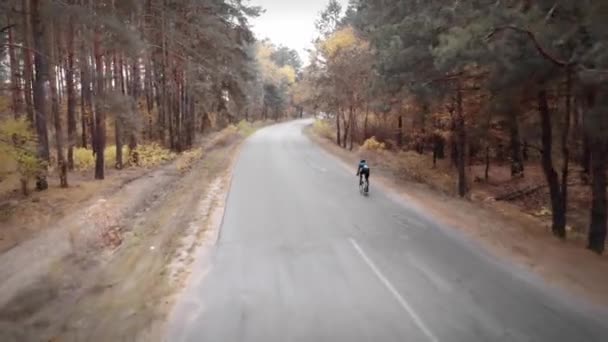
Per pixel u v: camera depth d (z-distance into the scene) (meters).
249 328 7.40
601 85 9.84
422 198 18.20
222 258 10.80
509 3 11.60
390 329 7.35
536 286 9.01
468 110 20.77
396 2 23.70
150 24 29.69
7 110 15.97
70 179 19.89
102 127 20.05
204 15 32.34
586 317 7.69
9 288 8.64
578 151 26.72
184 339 7.03
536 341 6.93
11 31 22.08
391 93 21.72
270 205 16.64
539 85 12.39
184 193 18.75
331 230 13.28
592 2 9.16
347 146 44.50
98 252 11.22
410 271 9.92
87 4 18.25
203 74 35.59
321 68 39.56
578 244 13.20
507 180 28.50
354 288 9.01
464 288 8.95
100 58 19.14
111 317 7.75
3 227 12.12
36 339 7.00
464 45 11.86
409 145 39.00
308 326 7.46
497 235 12.70
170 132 33.44
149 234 12.84
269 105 97.56
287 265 10.34
